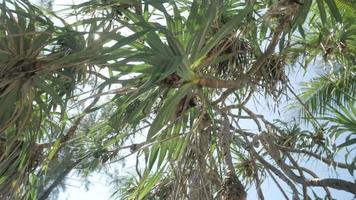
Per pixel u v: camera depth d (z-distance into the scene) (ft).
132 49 9.68
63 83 10.43
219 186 11.64
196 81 10.11
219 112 11.92
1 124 9.56
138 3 10.81
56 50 9.70
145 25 9.04
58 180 13.28
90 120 12.00
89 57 8.91
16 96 9.49
